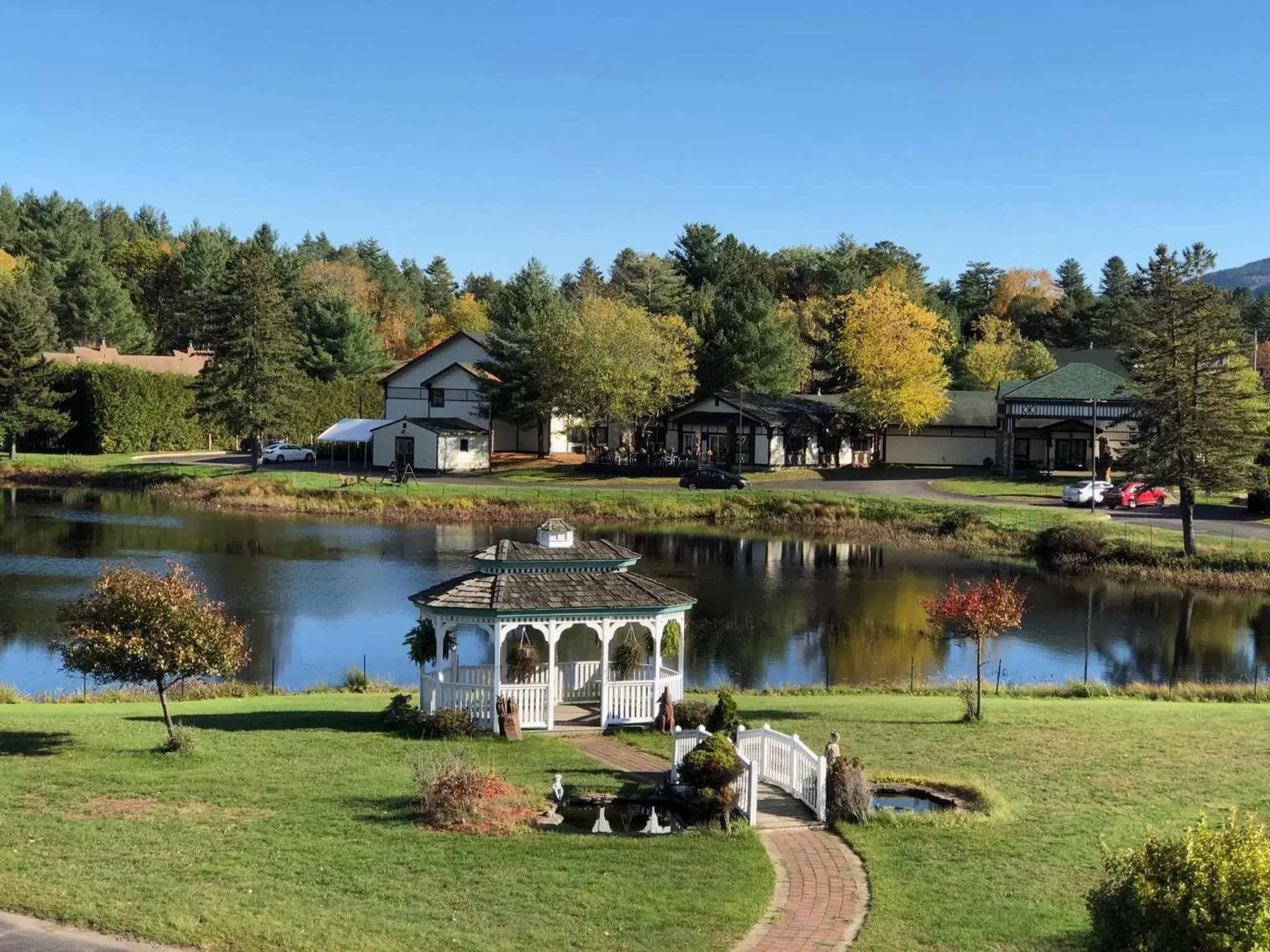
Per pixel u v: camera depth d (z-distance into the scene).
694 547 63.81
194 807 18.28
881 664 38.31
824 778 18.70
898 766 21.88
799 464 97.44
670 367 95.56
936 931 13.95
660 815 18.94
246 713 27.48
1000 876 15.95
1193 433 55.25
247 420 88.62
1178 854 11.01
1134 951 10.80
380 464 95.12
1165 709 28.97
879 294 99.50
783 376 108.06
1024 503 72.75
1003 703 29.86
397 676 36.00
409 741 23.56
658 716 25.14
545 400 93.88
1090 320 151.12
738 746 21.20
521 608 24.50
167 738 23.50
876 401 95.38
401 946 13.10
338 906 14.27
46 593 47.00
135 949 12.66
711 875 15.85
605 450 96.38
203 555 58.09
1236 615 47.03
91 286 154.25
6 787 19.20
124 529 66.44
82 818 17.52
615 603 25.25
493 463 98.81
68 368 103.56
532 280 104.12
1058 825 18.25
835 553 61.97
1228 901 10.45
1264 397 60.75
